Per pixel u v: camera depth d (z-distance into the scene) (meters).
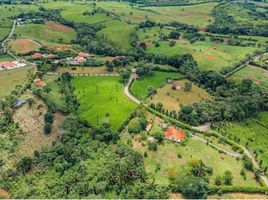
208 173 179.25
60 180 172.88
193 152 195.12
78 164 184.12
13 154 196.75
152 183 166.12
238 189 167.25
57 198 160.75
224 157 196.12
